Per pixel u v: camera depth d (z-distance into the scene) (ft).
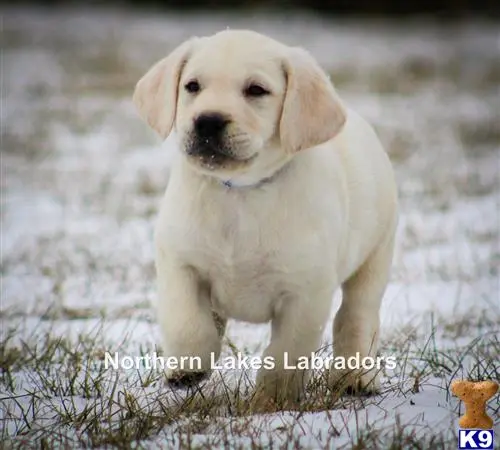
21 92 106.63
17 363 29.84
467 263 46.80
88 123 89.92
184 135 24.25
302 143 24.81
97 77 117.70
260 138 24.36
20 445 21.89
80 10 185.88
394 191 30.40
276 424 23.09
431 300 40.22
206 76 24.68
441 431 21.95
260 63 24.81
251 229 24.95
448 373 28.53
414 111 99.60
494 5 189.88
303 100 24.98
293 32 158.81
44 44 141.59
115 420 23.80
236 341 33.17
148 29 158.51
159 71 26.40
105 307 37.81
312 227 25.12
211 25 164.96
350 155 28.35
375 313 29.50
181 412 24.29
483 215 57.67
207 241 25.16
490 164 74.33
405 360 28.89
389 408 24.71
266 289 25.76
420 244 50.52
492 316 37.35
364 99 105.29
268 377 25.88
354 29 169.07
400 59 135.23
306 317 25.62
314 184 25.41
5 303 38.96
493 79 122.62
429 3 190.29
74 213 57.26
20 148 77.92
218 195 24.97
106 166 72.02
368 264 29.50
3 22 163.63
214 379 27.09
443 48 147.84
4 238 51.11
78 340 31.96
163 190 63.52
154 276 43.19
